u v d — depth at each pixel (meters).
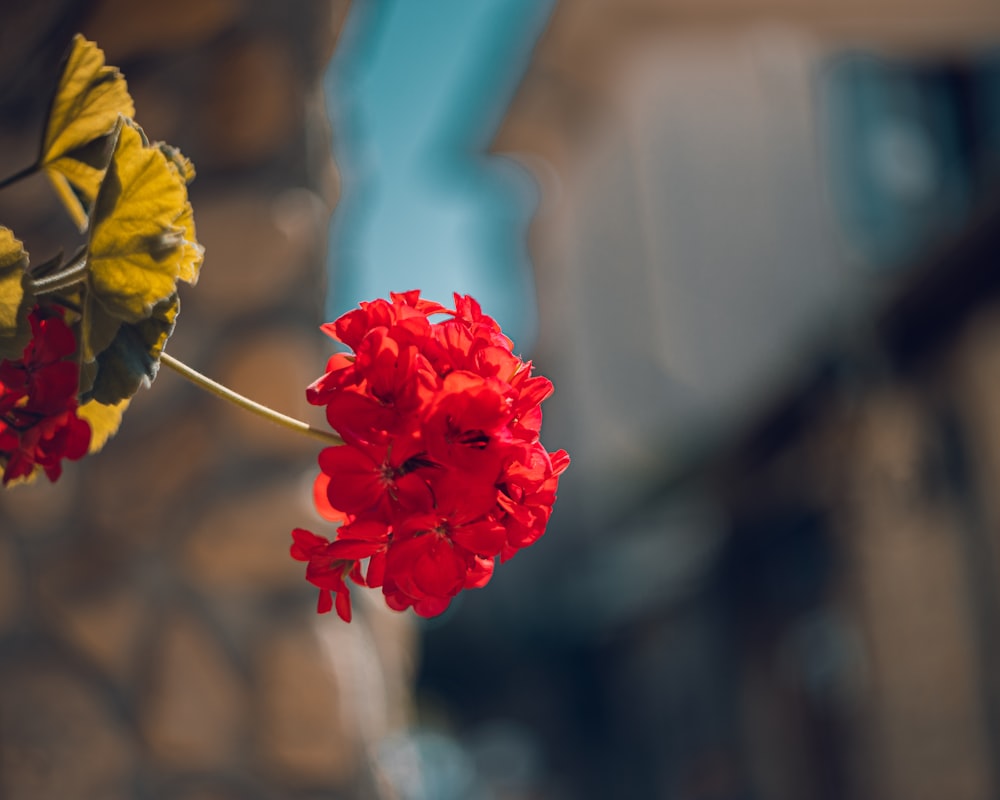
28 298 1.05
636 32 6.62
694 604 10.51
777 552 8.82
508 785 15.27
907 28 5.26
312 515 2.65
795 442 7.83
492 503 1.03
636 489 11.80
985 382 5.70
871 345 6.11
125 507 2.65
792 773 8.49
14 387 1.08
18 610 2.62
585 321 13.01
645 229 11.23
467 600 16.23
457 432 1.04
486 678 16.03
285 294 2.75
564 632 14.34
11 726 2.52
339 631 2.67
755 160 10.06
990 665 5.73
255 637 2.59
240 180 2.79
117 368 1.05
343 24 3.17
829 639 8.17
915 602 6.51
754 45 9.46
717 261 10.57
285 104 2.85
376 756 2.65
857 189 8.04
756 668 8.96
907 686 6.68
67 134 1.20
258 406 1.08
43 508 2.67
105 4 2.64
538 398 1.13
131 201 1.06
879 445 6.61
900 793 6.89
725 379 10.49
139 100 2.77
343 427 1.02
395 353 1.04
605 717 14.55
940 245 5.16
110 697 2.58
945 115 7.45
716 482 8.89
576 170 11.30
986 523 5.76
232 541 2.61
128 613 2.60
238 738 2.55
